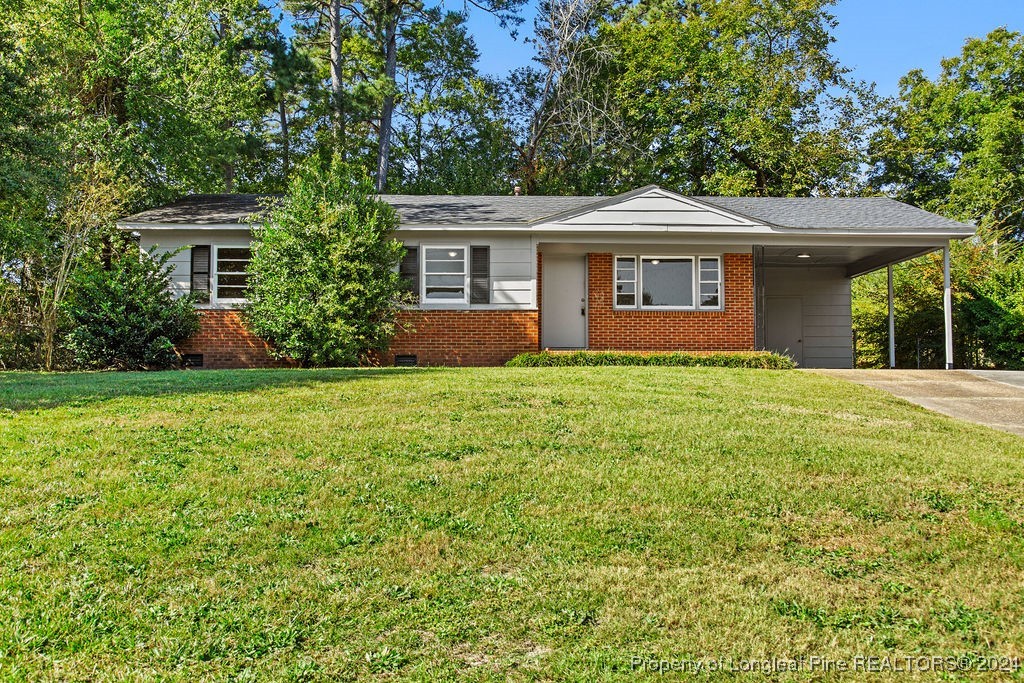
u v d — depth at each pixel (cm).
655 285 1694
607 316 1688
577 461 617
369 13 3244
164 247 1580
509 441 673
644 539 461
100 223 1645
